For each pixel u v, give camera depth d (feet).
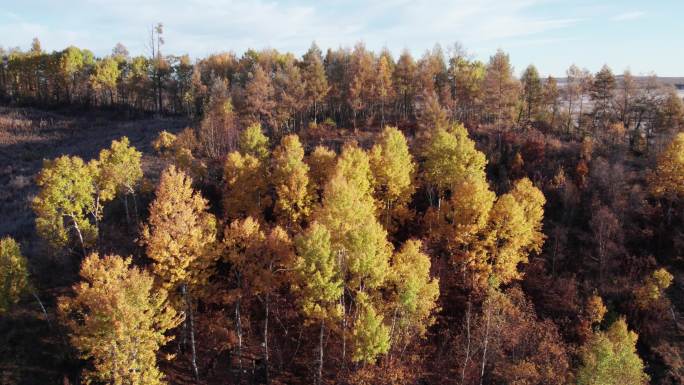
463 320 109.81
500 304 100.17
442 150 141.49
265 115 233.55
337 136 214.48
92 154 217.36
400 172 134.00
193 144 189.37
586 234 153.48
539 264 138.10
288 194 126.82
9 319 105.09
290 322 110.01
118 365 71.82
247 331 106.32
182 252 83.71
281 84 225.76
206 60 351.25
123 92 344.69
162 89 335.47
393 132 146.41
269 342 105.60
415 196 167.53
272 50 359.25
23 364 95.71
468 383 92.89
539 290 131.03
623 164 188.14
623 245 148.77
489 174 181.68
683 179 151.33
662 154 159.63
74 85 340.80
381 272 87.51
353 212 97.40
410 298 86.43
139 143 226.79
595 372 83.35
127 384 73.46
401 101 254.68
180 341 99.71
